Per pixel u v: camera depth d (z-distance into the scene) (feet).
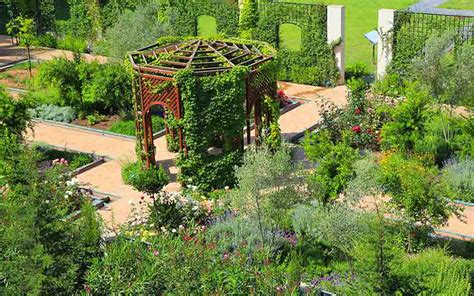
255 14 99.09
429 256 49.24
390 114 71.92
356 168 55.16
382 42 91.15
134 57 71.36
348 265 50.08
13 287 39.99
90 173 73.10
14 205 41.81
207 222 59.98
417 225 55.26
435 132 72.90
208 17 135.44
